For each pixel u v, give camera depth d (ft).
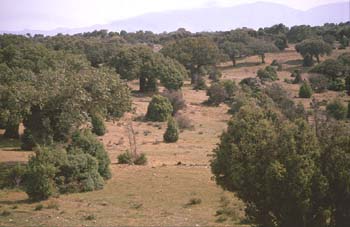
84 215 80.18
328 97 288.92
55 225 73.61
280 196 57.36
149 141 179.42
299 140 58.44
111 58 325.01
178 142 178.50
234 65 474.08
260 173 60.18
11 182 107.96
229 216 78.18
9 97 133.59
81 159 103.96
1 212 82.48
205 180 109.29
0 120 157.38
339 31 568.82
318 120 83.76
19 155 141.28
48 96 121.39
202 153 155.43
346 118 213.46
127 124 201.77
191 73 389.60
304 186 55.16
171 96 250.78
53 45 411.34
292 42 596.29
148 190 100.58
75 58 253.85
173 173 118.52
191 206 86.17
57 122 127.24
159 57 315.78
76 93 122.31
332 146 58.49
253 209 62.23
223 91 278.87
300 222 57.82
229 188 80.48
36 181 93.91
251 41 509.35
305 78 374.63
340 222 57.47
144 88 313.53
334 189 56.85
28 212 82.84
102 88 126.62
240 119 80.69
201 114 251.19
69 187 100.89
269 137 63.10
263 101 227.20
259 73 375.25
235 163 66.80
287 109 176.76
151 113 227.40
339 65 358.02
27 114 126.93
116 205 88.12
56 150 103.91
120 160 136.56
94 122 181.57
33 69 232.53
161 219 76.89
